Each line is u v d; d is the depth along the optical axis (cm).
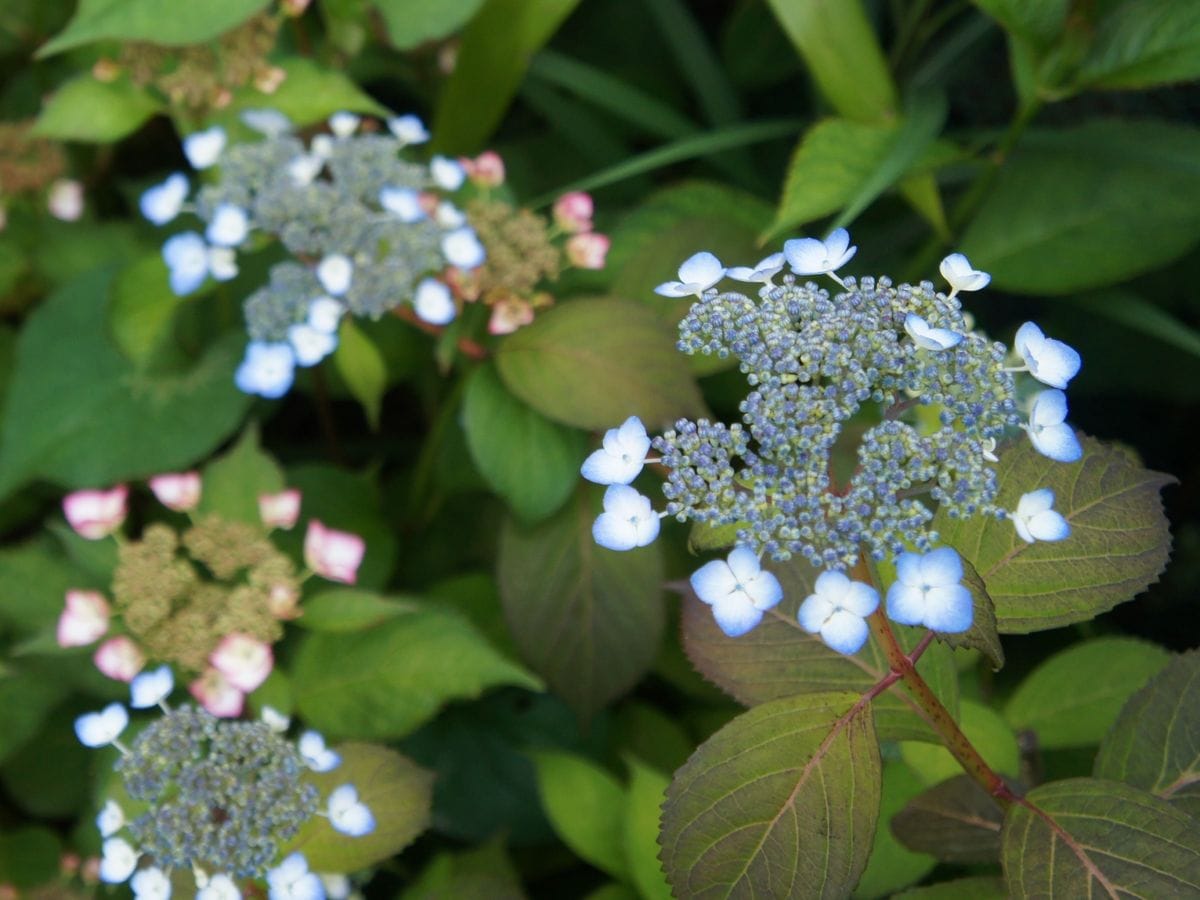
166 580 60
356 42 76
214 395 75
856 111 69
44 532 80
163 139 95
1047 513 43
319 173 75
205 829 52
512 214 69
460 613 66
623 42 96
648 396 64
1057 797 47
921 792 56
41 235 84
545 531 67
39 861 70
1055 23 65
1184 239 69
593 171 89
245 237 65
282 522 64
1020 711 61
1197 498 82
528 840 71
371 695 61
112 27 67
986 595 44
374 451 87
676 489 43
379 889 71
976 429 43
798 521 43
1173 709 50
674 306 68
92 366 77
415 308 64
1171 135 70
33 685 67
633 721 72
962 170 79
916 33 89
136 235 85
